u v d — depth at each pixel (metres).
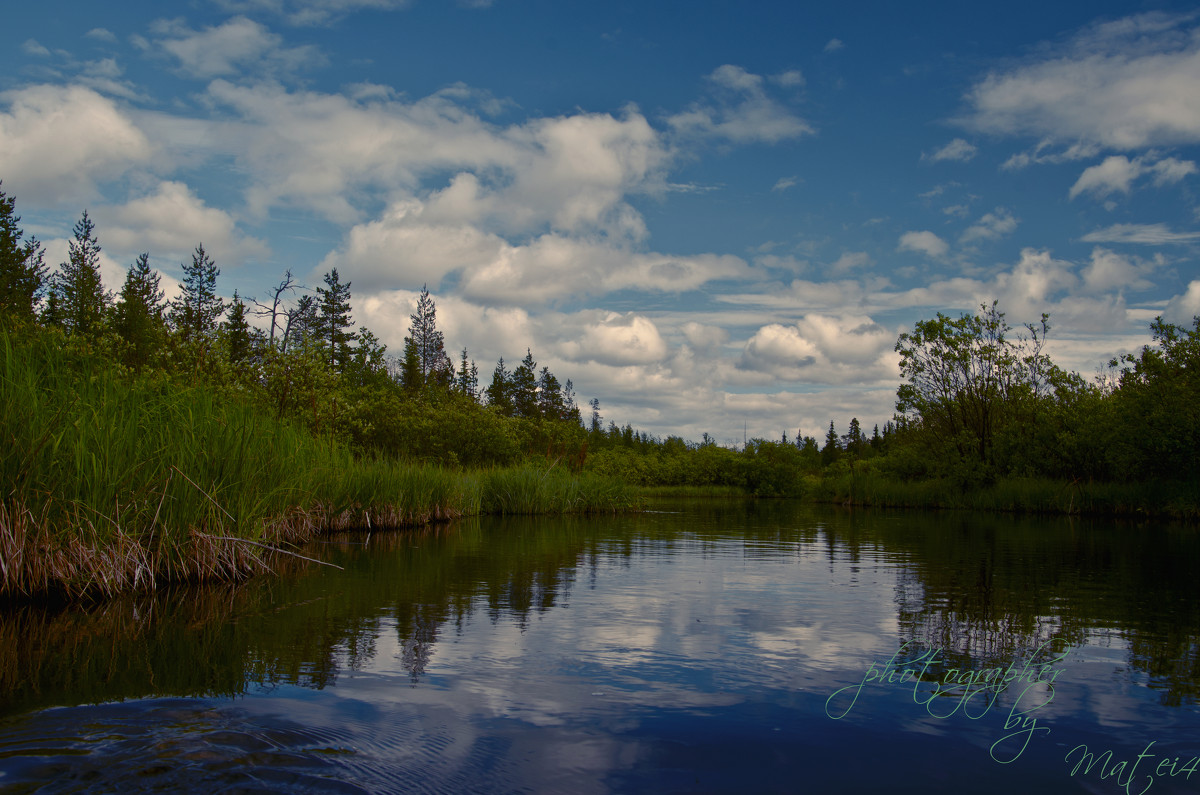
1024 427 30.73
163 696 3.78
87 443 6.48
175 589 6.85
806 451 88.38
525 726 3.53
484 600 6.82
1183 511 22.69
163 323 12.79
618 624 5.88
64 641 4.89
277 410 14.09
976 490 31.16
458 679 4.27
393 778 2.87
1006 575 9.22
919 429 36.66
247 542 7.84
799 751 3.30
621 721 3.64
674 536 14.47
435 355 56.12
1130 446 24.48
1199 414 22.94
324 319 40.88
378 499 13.63
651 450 71.31
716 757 3.21
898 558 11.07
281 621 5.71
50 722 3.33
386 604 6.52
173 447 7.27
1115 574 9.39
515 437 25.86
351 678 4.23
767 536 14.93
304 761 2.98
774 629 5.79
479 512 18.77
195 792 2.62
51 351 7.66
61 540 6.16
